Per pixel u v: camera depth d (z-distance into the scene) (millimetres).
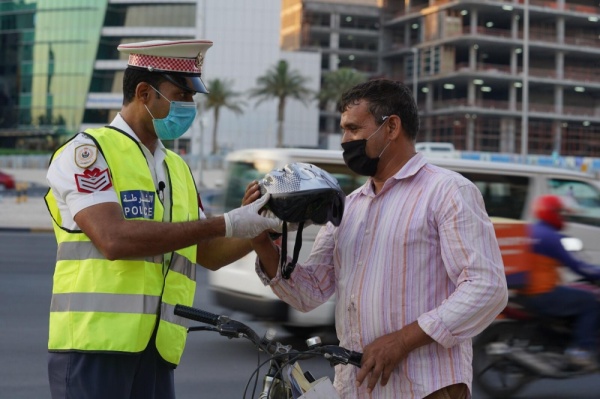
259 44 102375
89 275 3213
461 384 3111
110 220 3104
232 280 8812
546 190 9719
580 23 102875
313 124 102625
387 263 3111
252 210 3051
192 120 3434
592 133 104375
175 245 3059
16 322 10141
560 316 7125
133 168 3303
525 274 7117
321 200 3023
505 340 7184
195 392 7141
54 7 96500
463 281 2986
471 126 99562
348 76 93875
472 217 3025
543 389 7832
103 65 95875
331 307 8398
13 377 7438
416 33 108312
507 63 105062
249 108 101000
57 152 3316
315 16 111438
